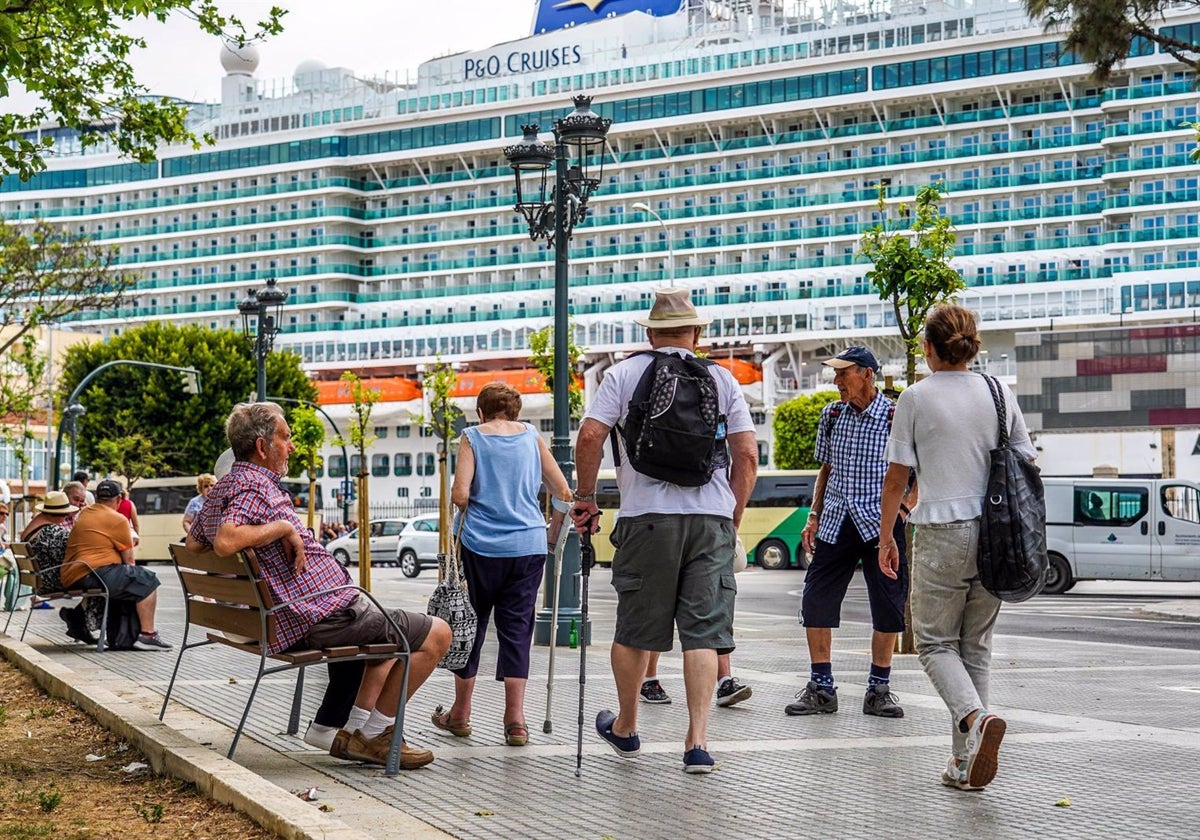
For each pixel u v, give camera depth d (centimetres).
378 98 10681
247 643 772
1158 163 8300
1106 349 6494
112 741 837
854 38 9281
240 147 10869
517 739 801
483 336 9900
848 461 938
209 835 584
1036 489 663
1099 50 2559
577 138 1577
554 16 10856
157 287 11056
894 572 707
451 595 779
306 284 10681
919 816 604
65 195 11288
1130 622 2061
